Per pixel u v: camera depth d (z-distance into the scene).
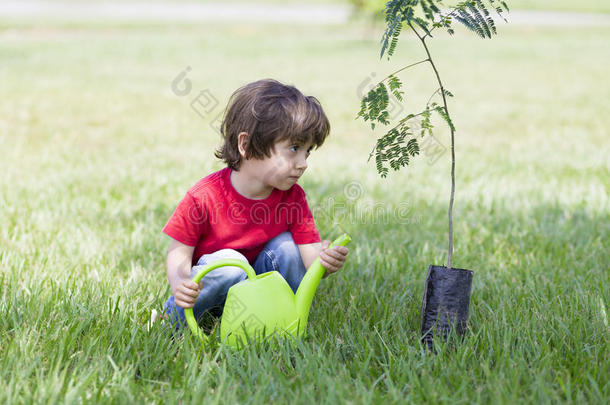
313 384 1.92
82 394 1.81
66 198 4.29
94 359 2.04
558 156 6.18
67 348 2.08
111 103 9.30
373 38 21.83
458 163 5.88
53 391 1.84
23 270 2.93
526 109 9.59
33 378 1.94
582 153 6.32
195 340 2.18
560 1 38.62
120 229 3.68
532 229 3.86
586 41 21.67
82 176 4.98
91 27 22.56
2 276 2.77
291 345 2.14
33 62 14.07
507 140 7.16
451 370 1.98
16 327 2.24
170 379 1.99
